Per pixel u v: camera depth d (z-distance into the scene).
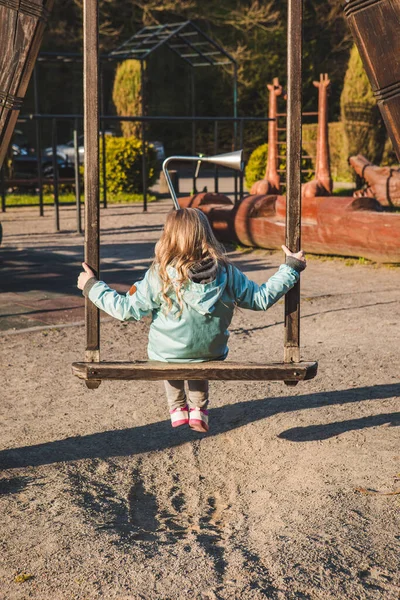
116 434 4.85
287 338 3.80
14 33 3.86
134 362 3.71
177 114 42.66
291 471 4.17
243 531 3.45
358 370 6.08
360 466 4.10
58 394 5.67
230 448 4.61
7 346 7.02
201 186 26.98
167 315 3.64
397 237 10.45
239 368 3.61
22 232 15.63
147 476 4.26
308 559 3.06
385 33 3.71
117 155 23.05
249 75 39.09
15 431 4.88
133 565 3.09
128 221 17.50
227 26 39.12
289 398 5.41
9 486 4.01
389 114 3.80
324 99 17.17
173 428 4.95
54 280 10.29
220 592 2.84
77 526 3.50
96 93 3.57
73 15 35.19
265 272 10.86
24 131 39.22
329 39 40.34
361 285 9.81
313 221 12.15
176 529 3.58
